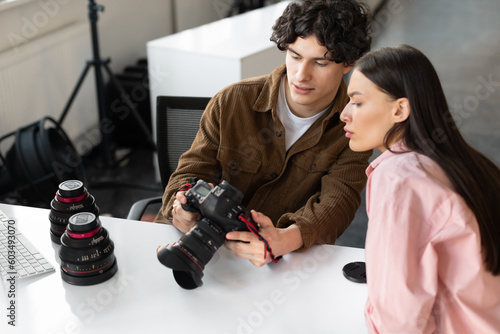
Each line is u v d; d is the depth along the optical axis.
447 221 1.00
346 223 1.52
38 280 1.27
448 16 6.91
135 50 4.19
